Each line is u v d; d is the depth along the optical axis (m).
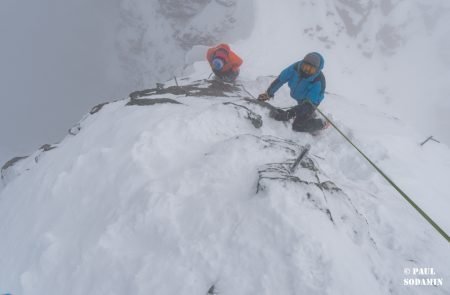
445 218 4.10
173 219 2.80
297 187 2.84
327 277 2.35
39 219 3.31
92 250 2.73
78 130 5.09
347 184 4.04
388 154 5.33
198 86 7.21
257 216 2.65
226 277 2.40
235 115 4.31
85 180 3.46
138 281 2.45
